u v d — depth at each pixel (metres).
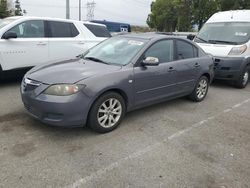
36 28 7.29
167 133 4.59
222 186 3.21
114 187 3.06
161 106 6.03
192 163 3.67
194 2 35.22
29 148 3.78
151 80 4.98
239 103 6.74
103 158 3.64
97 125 4.25
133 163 3.57
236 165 3.69
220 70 8.31
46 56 7.45
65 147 3.87
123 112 4.65
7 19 7.38
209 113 5.79
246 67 8.45
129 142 4.16
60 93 3.89
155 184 3.16
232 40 8.70
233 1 25.23
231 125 5.16
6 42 6.65
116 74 4.39
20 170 3.26
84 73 4.21
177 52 5.70
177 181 3.25
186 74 5.86
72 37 8.02
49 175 3.20
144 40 5.18
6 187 2.95
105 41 5.78
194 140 4.39
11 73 6.93
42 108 3.95
